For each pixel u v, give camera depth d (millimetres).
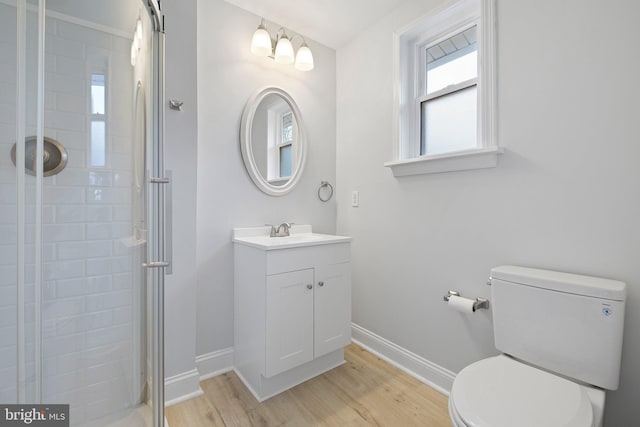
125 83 955
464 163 1493
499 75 1380
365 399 1530
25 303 641
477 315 1472
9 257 611
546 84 1230
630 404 1040
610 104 1076
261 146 1949
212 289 1762
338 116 2354
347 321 1841
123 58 944
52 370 734
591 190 1121
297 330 1601
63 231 771
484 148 1366
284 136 2066
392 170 1887
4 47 603
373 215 2057
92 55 844
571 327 1036
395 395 1565
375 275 2039
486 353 1441
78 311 817
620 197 1059
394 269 1904
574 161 1160
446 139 1726
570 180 1171
